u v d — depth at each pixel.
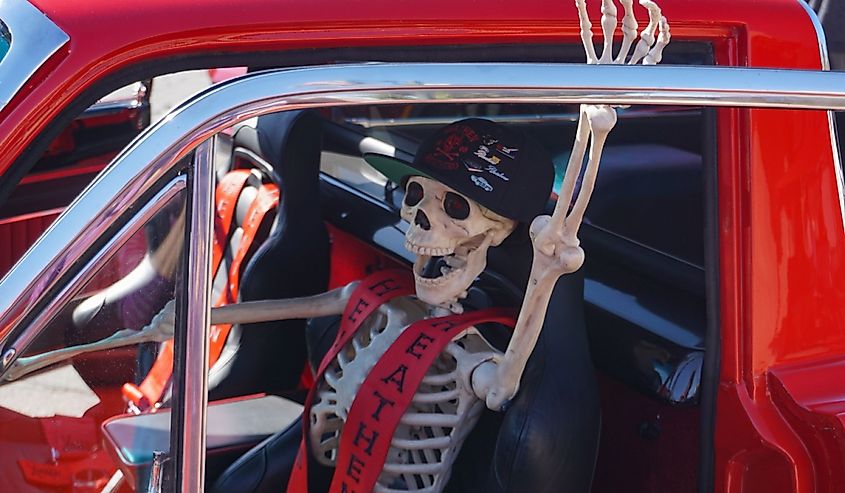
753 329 1.69
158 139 1.28
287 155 2.48
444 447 1.81
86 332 1.29
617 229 2.14
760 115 1.67
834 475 1.65
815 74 1.57
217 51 1.43
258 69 1.48
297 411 2.28
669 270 2.01
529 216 1.79
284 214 2.50
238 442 2.14
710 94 1.50
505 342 1.89
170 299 1.30
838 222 1.73
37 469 1.34
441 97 1.40
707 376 1.73
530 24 1.57
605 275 2.10
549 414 1.70
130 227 1.27
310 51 1.47
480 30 1.54
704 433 1.74
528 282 1.75
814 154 1.70
